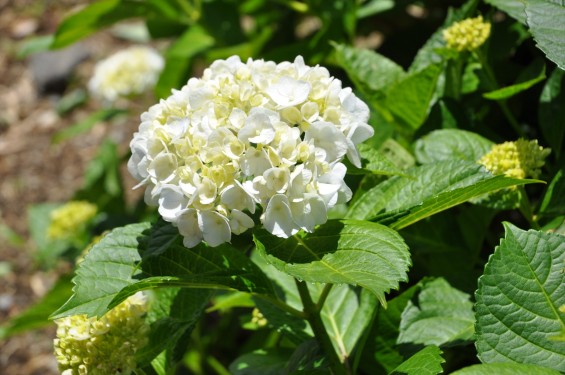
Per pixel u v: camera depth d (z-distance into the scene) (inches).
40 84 106.3
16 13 117.3
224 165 31.0
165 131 32.0
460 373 29.4
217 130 31.0
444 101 41.4
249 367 39.4
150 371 38.2
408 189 34.6
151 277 32.4
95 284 33.3
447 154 38.8
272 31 64.8
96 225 67.8
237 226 31.0
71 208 65.4
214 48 64.7
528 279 31.5
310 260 31.1
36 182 94.3
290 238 31.7
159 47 105.4
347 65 43.6
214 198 30.9
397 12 59.3
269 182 30.5
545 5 35.6
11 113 104.8
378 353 38.3
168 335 36.5
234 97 31.9
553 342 31.1
